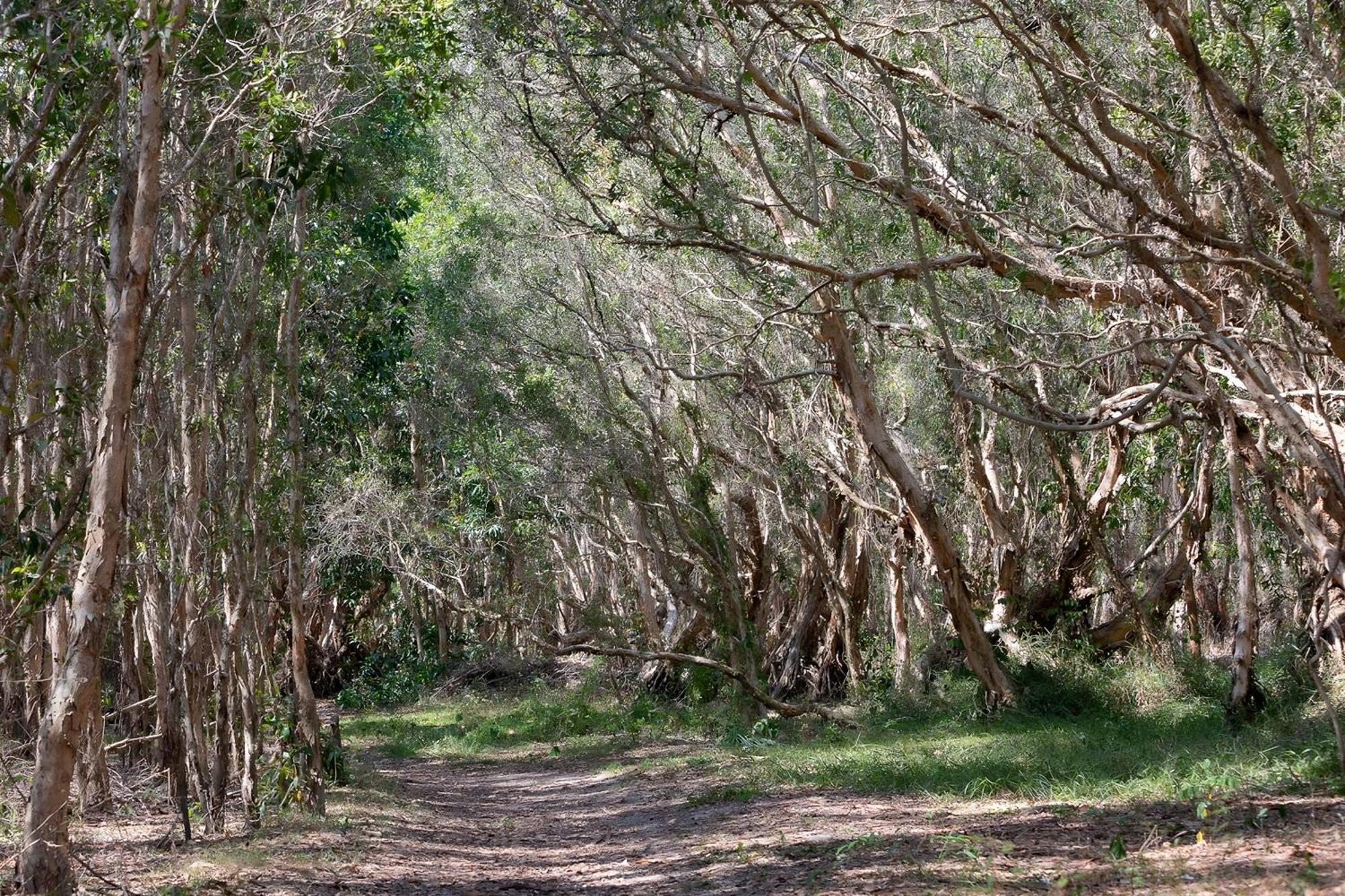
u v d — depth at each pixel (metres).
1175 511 25.70
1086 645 24.47
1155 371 16.89
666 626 35.50
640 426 27.05
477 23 15.36
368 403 30.12
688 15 15.35
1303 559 23.42
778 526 30.67
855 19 15.91
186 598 12.93
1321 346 13.78
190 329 13.16
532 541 34.75
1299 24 11.91
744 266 17.91
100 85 9.99
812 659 28.62
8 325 9.74
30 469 13.68
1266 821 9.80
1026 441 25.50
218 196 11.77
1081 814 11.49
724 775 18.06
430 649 41.94
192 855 11.48
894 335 19.47
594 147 16.97
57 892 8.40
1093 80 12.61
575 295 26.56
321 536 27.59
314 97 13.43
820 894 8.79
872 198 16.52
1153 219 12.55
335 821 14.10
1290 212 12.40
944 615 27.50
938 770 15.42
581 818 16.41
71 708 8.45
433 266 31.05
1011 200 14.83
